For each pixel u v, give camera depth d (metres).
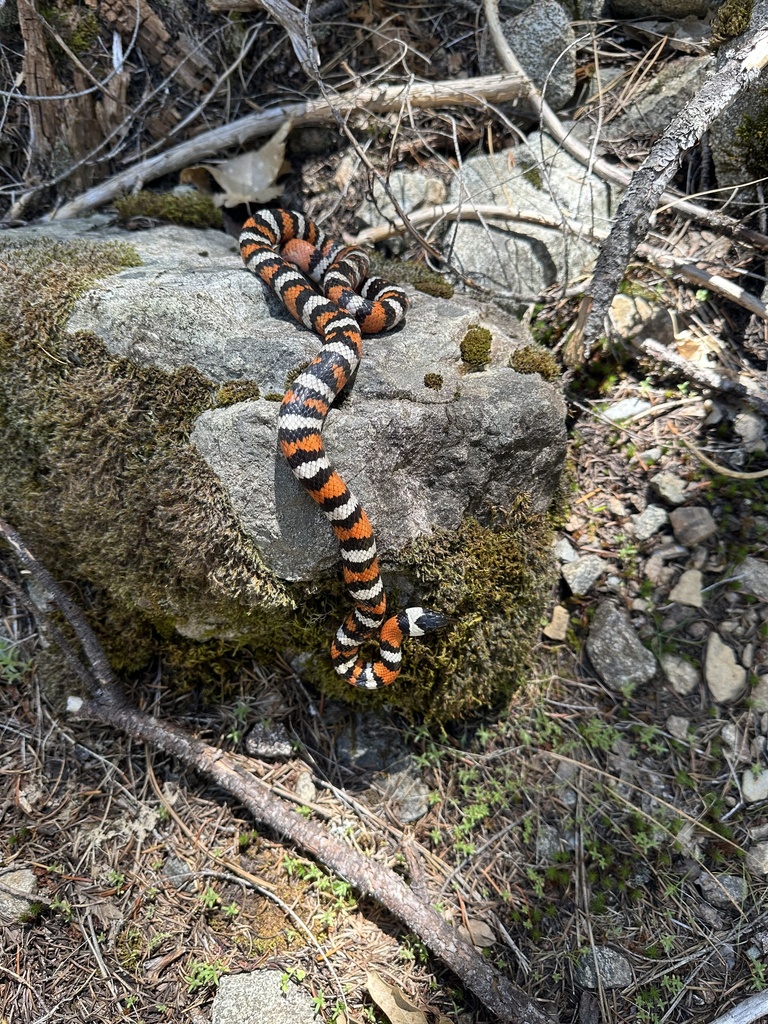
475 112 0.61
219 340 0.46
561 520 0.53
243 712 0.50
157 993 0.44
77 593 0.51
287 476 0.44
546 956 0.46
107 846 0.48
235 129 0.60
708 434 0.54
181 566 0.45
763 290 0.55
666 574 0.52
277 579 0.45
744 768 0.48
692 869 0.47
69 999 0.44
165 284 0.48
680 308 0.56
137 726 0.49
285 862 0.47
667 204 0.55
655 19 0.58
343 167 0.61
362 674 0.47
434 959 0.45
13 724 0.51
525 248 0.58
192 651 0.50
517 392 0.47
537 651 0.53
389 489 0.45
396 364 0.47
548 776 0.50
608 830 0.48
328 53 0.61
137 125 0.61
